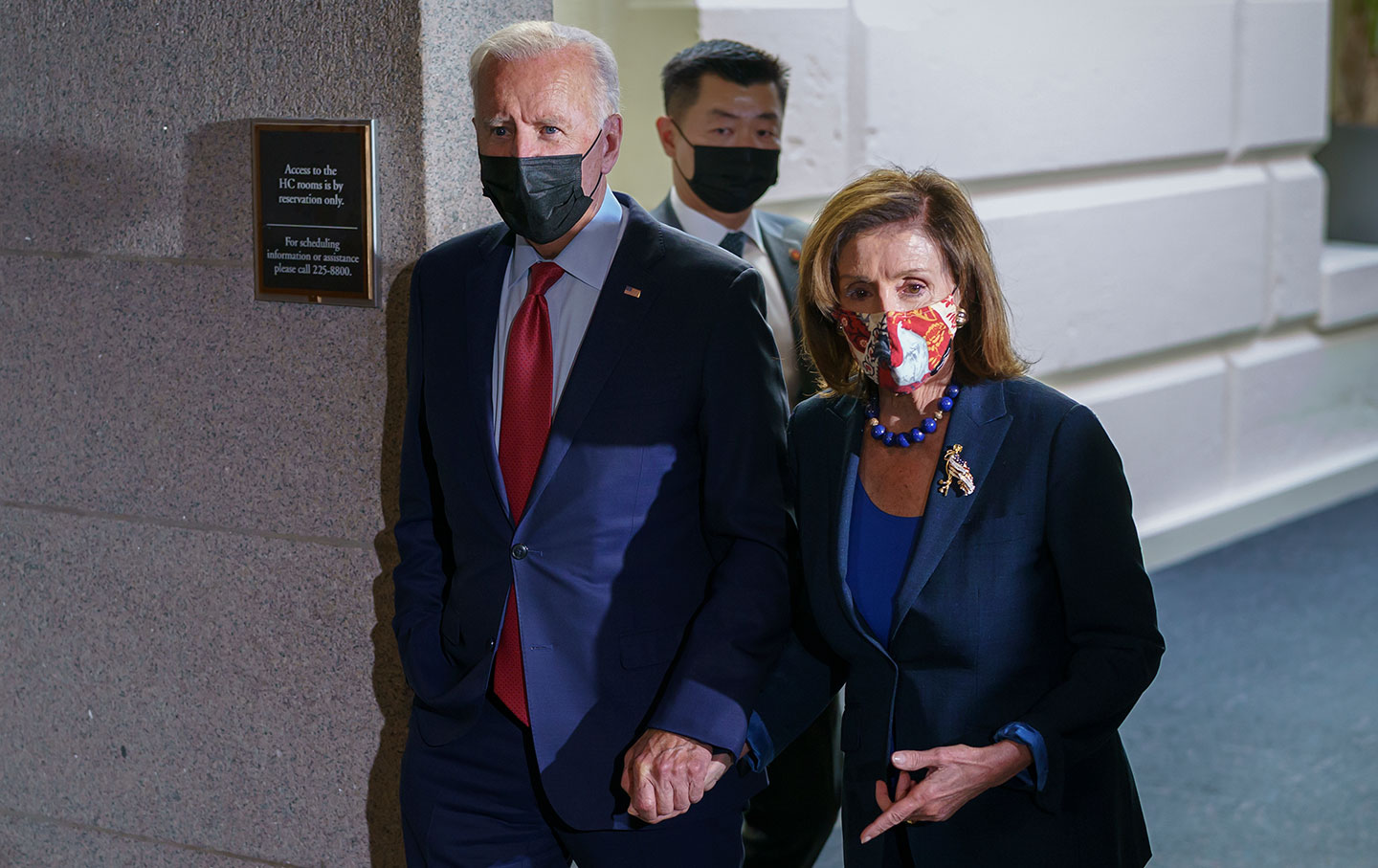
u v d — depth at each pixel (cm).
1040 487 198
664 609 221
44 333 292
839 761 303
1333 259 737
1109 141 593
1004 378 205
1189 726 464
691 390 217
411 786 236
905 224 198
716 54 297
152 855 302
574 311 224
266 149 263
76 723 305
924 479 205
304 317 267
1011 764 190
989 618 198
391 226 258
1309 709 475
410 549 238
